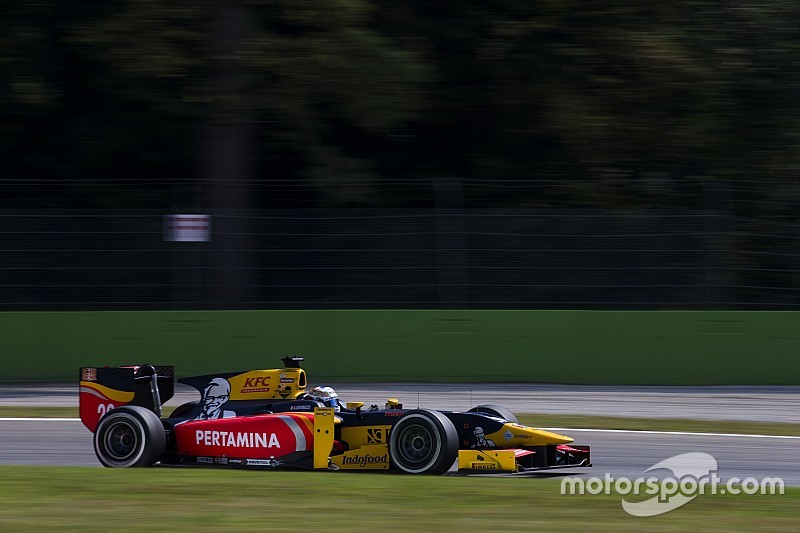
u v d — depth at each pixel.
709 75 70.56
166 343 58.12
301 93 65.38
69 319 58.00
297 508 22.42
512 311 58.00
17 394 53.19
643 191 70.88
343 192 69.06
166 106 67.00
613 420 45.44
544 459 31.58
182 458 32.84
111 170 75.94
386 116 65.62
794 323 57.59
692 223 59.41
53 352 57.84
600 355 57.62
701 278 59.16
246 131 67.94
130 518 21.08
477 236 60.03
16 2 68.19
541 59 71.38
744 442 40.16
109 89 69.06
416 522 20.86
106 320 58.03
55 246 59.72
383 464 30.70
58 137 74.12
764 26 73.94
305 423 31.16
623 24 70.75
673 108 72.06
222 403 33.53
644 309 60.34
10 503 22.92
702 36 71.50
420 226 60.25
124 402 33.88
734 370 57.34
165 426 33.09
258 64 63.56
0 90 69.50
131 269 59.88
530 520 21.31
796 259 61.19
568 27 71.25
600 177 70.62
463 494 24.78
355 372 58.09
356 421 31.59
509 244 59.88
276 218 60.31
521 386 56.28
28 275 59.69
